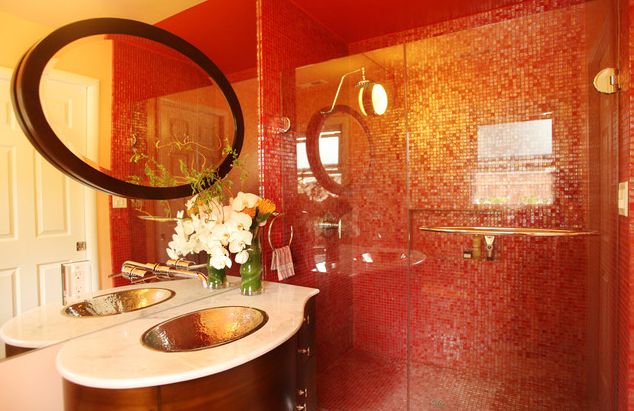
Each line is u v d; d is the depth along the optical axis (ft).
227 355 3.11
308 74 6.81
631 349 3.77
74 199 3.58
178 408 2.80
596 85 5.39
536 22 6.49
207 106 5.16
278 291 5.10
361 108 7.87
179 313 4.23
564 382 6.48
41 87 3.30
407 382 6.63
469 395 6.49
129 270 4.08
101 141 3.84
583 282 6.34
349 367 7.56
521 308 6.82
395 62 7.59
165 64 4.58
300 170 6.61
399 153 7.69
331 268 7.50
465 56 7.04
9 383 3.10
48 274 3.36
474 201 7.11
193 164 4.96
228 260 4.64
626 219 3.91
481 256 7.07
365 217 8.09
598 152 5.59
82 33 3.65
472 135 7.07
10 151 3.09
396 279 7.84
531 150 6.63
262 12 5.79
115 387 2.67
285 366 3.68
